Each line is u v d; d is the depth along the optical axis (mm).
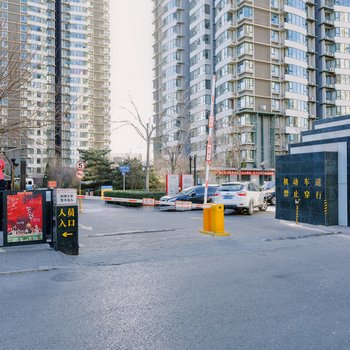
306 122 61000
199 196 22234
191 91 69500
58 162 56281
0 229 11773
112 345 3963
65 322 4629
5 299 5566
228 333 4230
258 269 7355
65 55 96750
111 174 45125
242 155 55438
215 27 64750
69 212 8969
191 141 64500
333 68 68188
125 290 6000
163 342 4020
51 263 7859
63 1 97250
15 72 13688
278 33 59438
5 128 14516
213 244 10219
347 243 10469
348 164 13492
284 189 15680
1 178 14086
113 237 11633
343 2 69062
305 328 4363
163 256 8742
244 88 56250
